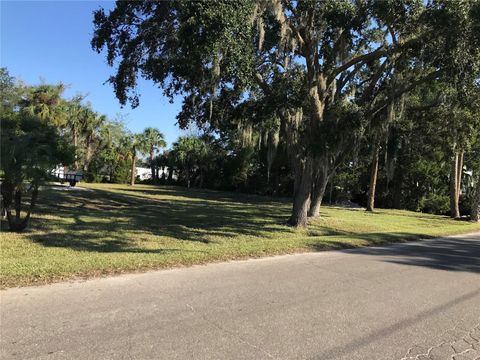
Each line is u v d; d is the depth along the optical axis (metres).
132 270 7.95
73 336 4.72
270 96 16.88
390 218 27.19
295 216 18.55
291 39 15.75
